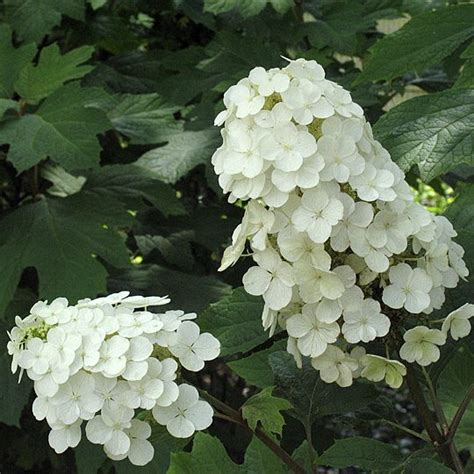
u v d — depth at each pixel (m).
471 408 1.37
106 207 1.86
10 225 1.86
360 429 1.42
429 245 1.06
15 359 1.07
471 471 1.37
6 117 1.82
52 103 1.79
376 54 1.37
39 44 2.24
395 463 1.16
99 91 1.79
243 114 1.04
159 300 1.11
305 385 1.21
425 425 1.15
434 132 1.25
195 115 2.05
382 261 1.03
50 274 1.78
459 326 1.08
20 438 2.12
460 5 1.34
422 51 1.37
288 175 1.02
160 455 1.69
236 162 1.03
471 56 1.34
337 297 1.03
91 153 1.73
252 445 1.17
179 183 2.35
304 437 1.75
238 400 2.38
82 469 1.73
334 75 2.27
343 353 1.07
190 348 1.07
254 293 1.05
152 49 2.51
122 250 1.82
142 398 1.03
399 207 1.04
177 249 2.08
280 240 1.04
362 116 1.07
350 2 2.13
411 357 1.07
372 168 1.04
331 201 1.02
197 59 2.14
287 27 2.15
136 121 2.06
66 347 1.03
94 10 2.26
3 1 2.12
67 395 1.04
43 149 1.73
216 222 2.12
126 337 1.04
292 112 1.03
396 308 1.05
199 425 1.05
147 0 2.32
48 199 1.89
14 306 1.87
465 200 1.29
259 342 1.25
